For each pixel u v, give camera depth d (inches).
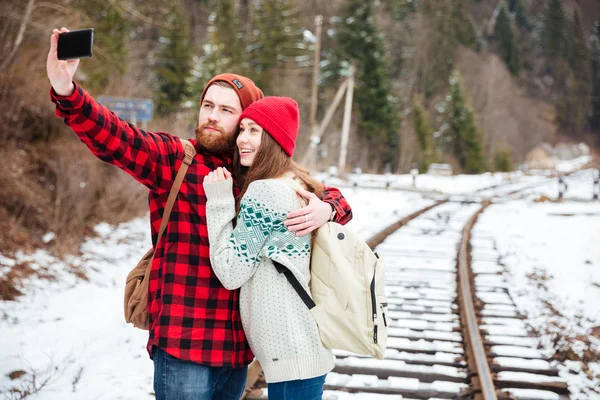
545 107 3289.9
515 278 313.0
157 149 84.4
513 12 3912.4
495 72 2635.3
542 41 3516.2
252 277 83.7
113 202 402.0
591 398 160.2
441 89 2349.9
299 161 1058.1
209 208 82.8
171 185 86.0
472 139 1900.8
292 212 81.4
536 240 455.2
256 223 80.6
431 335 208.7
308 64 1482.5
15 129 329.4
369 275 85.4
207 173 88.7
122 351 182.4
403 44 2337.6
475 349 179.6
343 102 1489.9
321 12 1749.5
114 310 228.7
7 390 146.3
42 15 376.2
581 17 3513.8
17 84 339.0
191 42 1609.3
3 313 206.1
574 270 338.0
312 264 86.2
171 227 84.7
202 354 81.7
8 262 251.9
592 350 198.1
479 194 984.3
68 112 74.7
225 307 85.7
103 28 590.6
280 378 81.8
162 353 82.4
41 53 369.4
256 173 86.0
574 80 3403.1
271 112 86.1
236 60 1392.7
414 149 1632.6
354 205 658.2
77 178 335.9
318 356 83.0
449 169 1477.6
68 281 260.1
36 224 306.2
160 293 83.7
